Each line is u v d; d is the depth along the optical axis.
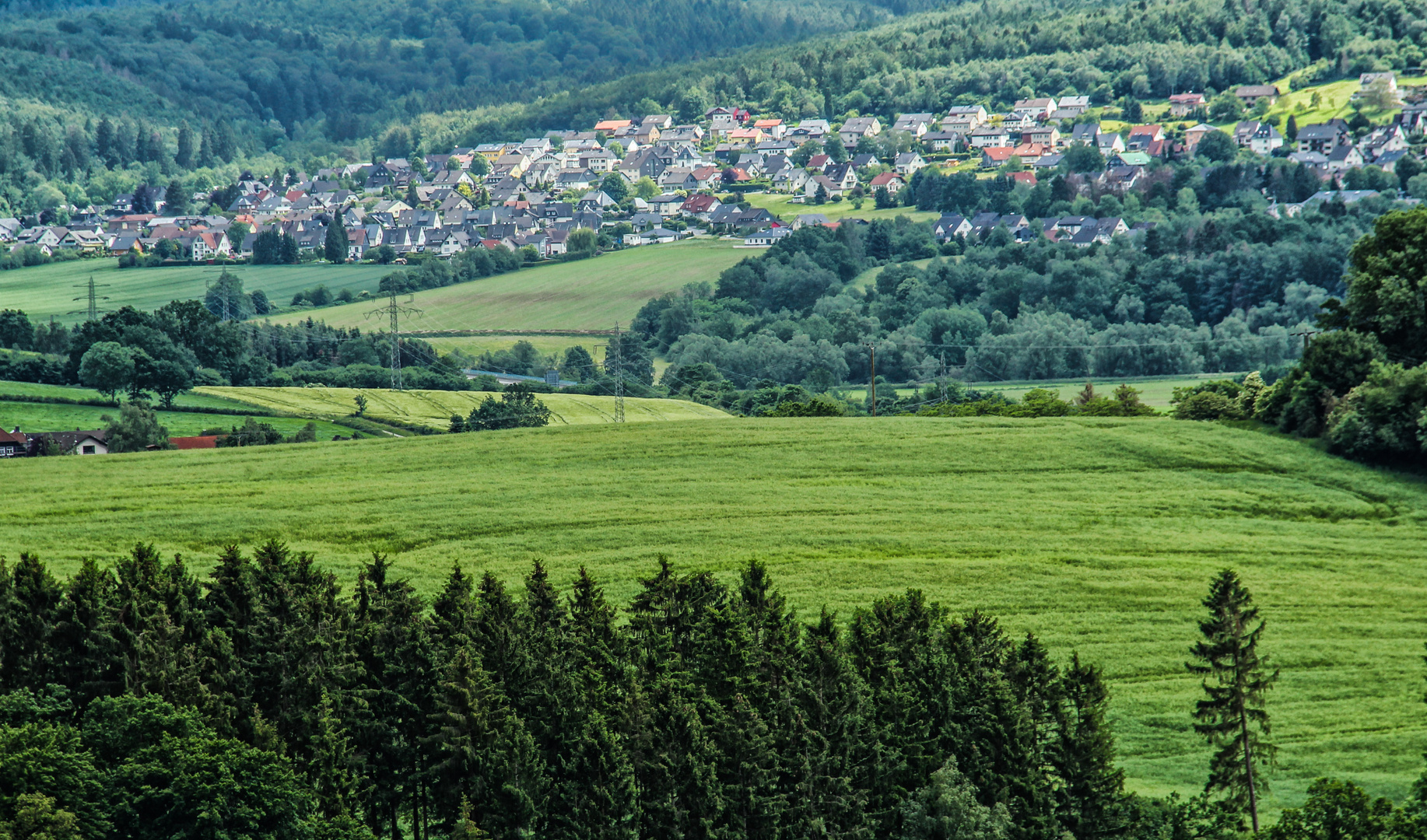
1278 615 102.81
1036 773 72.25
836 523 119.19
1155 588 107.31
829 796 71.56
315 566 106.19
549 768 73.56
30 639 76.88
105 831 62.72
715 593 87.12
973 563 111.56
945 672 76.50
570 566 109.62
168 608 80.69
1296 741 85.31
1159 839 71.25
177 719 68.75
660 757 70.81
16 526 114.62
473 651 77.00
